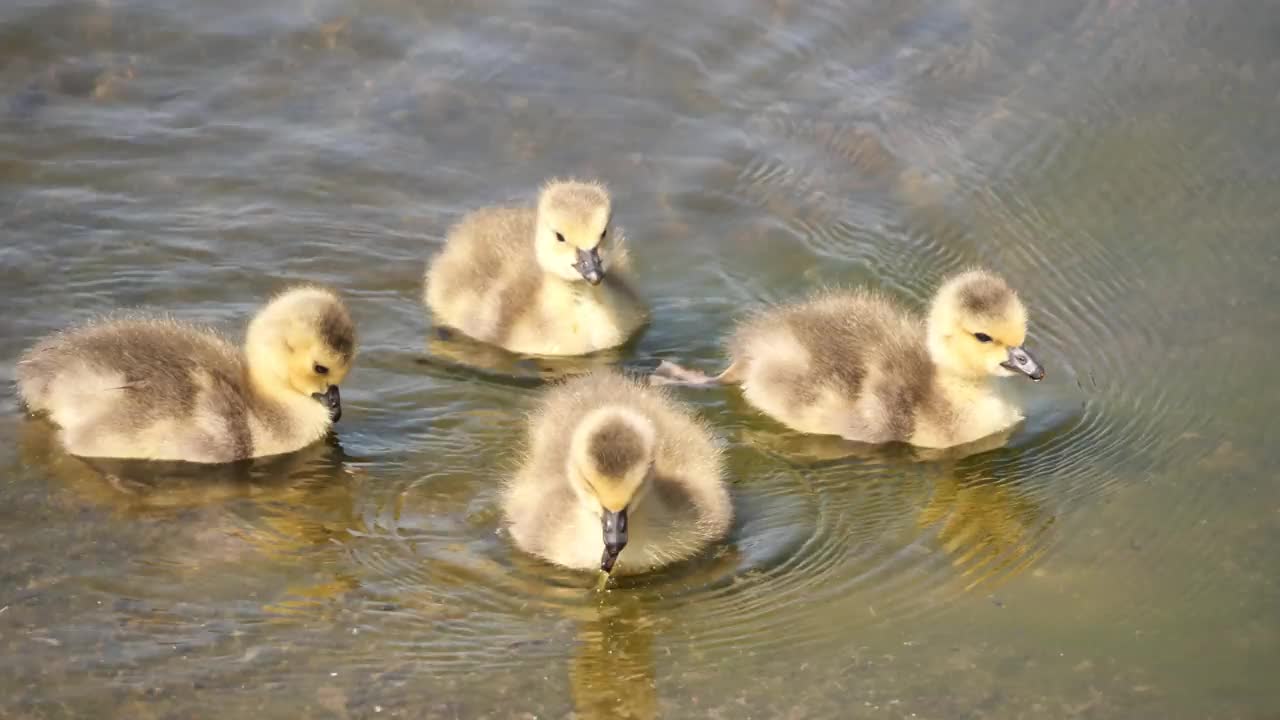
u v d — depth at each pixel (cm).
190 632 1143
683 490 1257
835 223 1702
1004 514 1324
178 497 1291
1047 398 1479
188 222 1644
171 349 1359
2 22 1888
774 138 1816
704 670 1136
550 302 1513
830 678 1131
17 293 1520
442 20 1969
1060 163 1759
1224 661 1159
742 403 1466
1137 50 1900
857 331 1457
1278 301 1566
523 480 1296
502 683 1112
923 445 1416
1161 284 1598
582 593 1205
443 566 1228
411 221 1678
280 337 1346
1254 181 1716
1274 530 1298
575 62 1916
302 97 1836
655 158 1786
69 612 1155
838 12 2002
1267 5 1953
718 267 1639
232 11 1950
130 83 1831
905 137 1811
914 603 1212
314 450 1360
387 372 1475
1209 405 1449
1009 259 1647
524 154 1778
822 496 1341
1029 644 1173
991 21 1970
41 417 1370
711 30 1978
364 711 1080
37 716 1059
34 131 1745
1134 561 1266
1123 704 1116
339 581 1205
